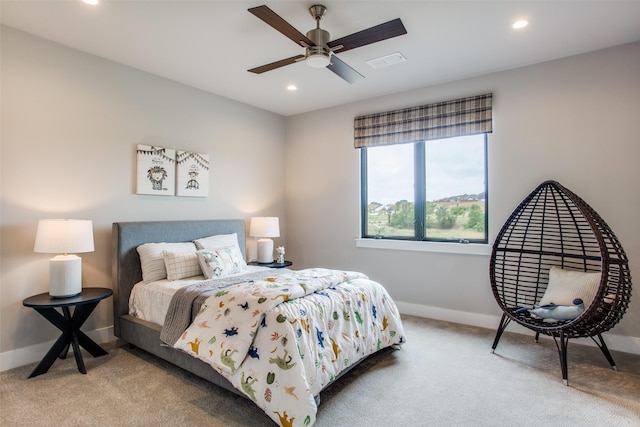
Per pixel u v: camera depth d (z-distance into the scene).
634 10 2.36
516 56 3.09
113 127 3.19
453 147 3.77
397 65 3.27
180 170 3.70
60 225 2.50
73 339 2.59
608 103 2.94
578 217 3.02
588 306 2.40
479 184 3.62
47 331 2.79
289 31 2.13
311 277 2.66
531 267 3.22
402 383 2.35
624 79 2.88
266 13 1.93
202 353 2.02
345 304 2.43
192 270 3.15
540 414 1.99
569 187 3.10
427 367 2.59
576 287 2.65
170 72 3.45
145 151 3.39
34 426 1.88
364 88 3.90
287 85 3.82
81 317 2.66
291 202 5.01
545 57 3.11
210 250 3.28
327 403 2.11
